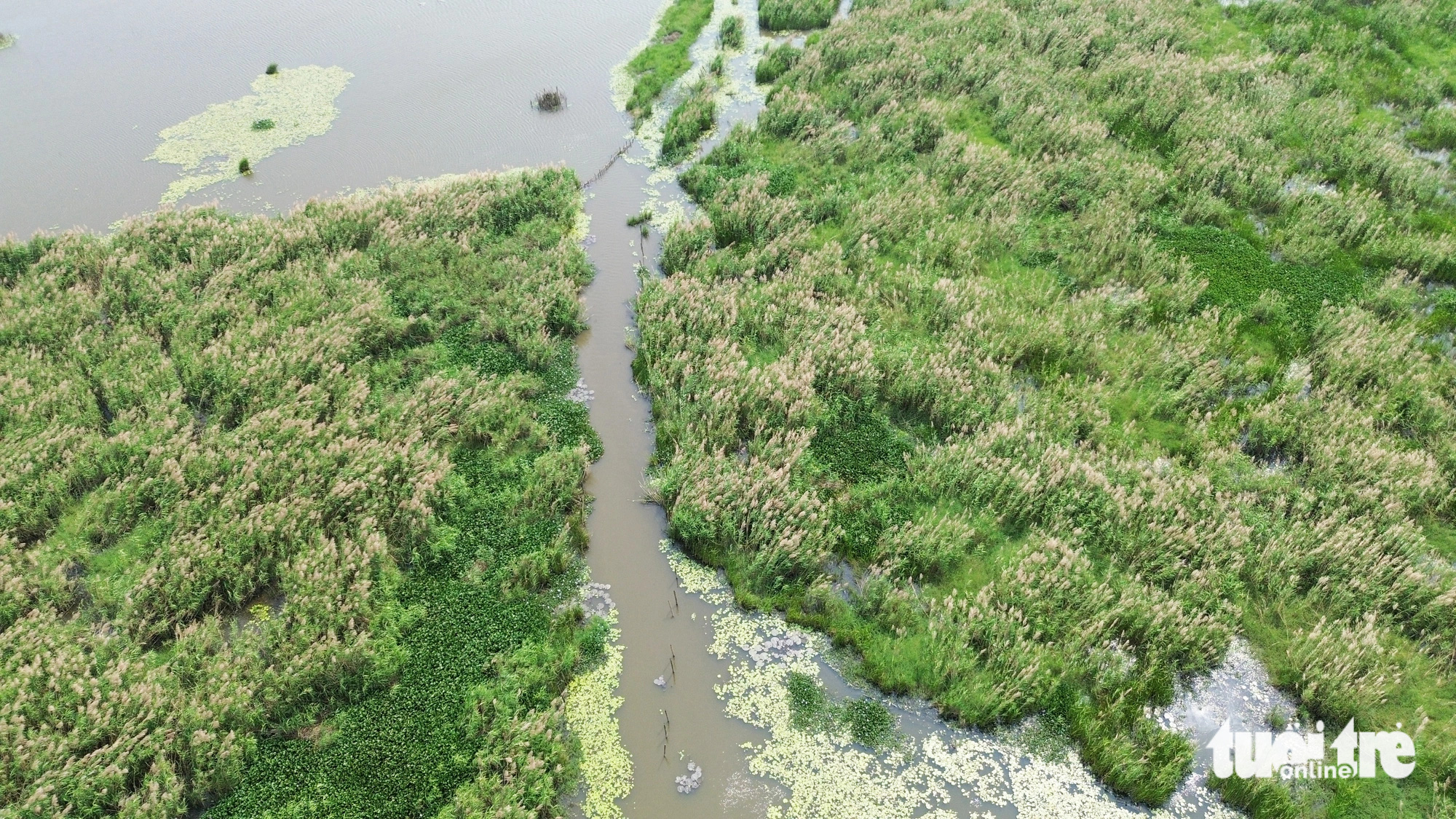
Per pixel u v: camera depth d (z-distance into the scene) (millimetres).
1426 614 12969
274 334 16891
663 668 12906
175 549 13023
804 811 11406
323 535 13508
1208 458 15422
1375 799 11328
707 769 11781
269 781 11227
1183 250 20625
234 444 14797
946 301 18359
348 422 15125
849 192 22281
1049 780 11789
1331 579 13375
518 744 11523
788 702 12570
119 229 20391
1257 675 12891
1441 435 15555
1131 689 12414
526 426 16219
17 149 23047
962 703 12391
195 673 11906
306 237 19375
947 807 11508
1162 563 13648
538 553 14062
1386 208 21781
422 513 14078
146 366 16016
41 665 11625
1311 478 14969
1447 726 11945
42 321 16594
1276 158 23109
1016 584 13398
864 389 16781
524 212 21266
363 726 11836
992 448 15414
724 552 14375
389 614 12961
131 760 10906
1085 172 22875
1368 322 18078
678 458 15250
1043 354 17422
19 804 10305
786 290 18828
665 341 17703
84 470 14180
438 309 18406
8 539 13062
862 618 13531
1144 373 17219
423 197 21062
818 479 15398
